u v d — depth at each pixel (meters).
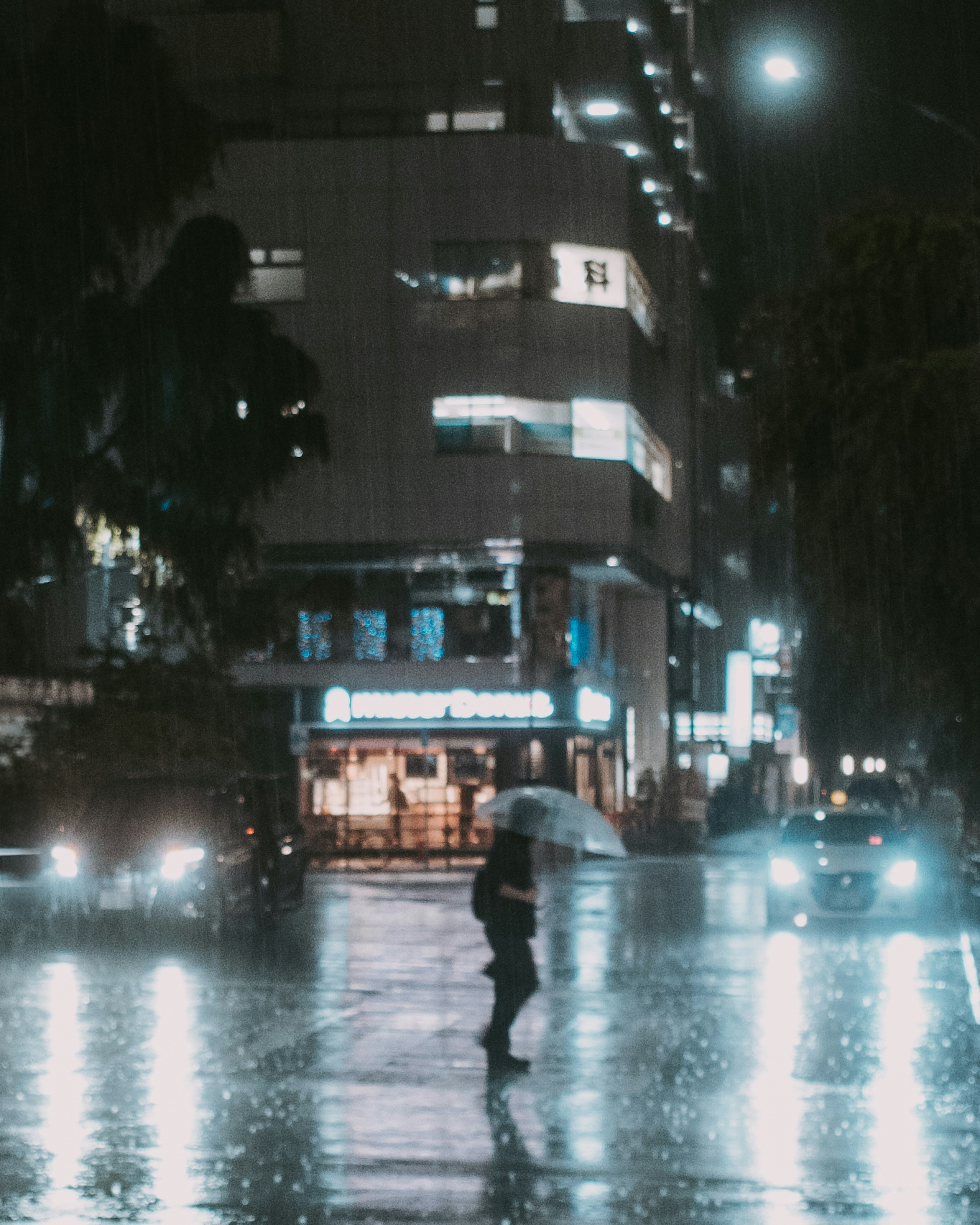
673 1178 8.63
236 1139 9.50
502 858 12.28
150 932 20.95
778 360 24.70
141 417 39.69
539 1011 15.28
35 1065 11.98
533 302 48.69
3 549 37.31
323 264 49.12
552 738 48.25
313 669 48.88
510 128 51.16
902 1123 10.12
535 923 12.30
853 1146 9.44
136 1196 8.10
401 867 40.81
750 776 71.00
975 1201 8.13
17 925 23.27
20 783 33.72
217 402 40.31
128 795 22.17
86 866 21.03
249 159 49.47
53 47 36.78
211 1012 14.92
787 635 85.00
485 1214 7.84
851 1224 7.69
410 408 48.62
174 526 40.28
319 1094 10.98
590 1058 12.60
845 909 23.33
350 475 48.66
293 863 24.17
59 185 36.47
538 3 51.41
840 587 23.78
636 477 50.75
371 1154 9.15
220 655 41.16
